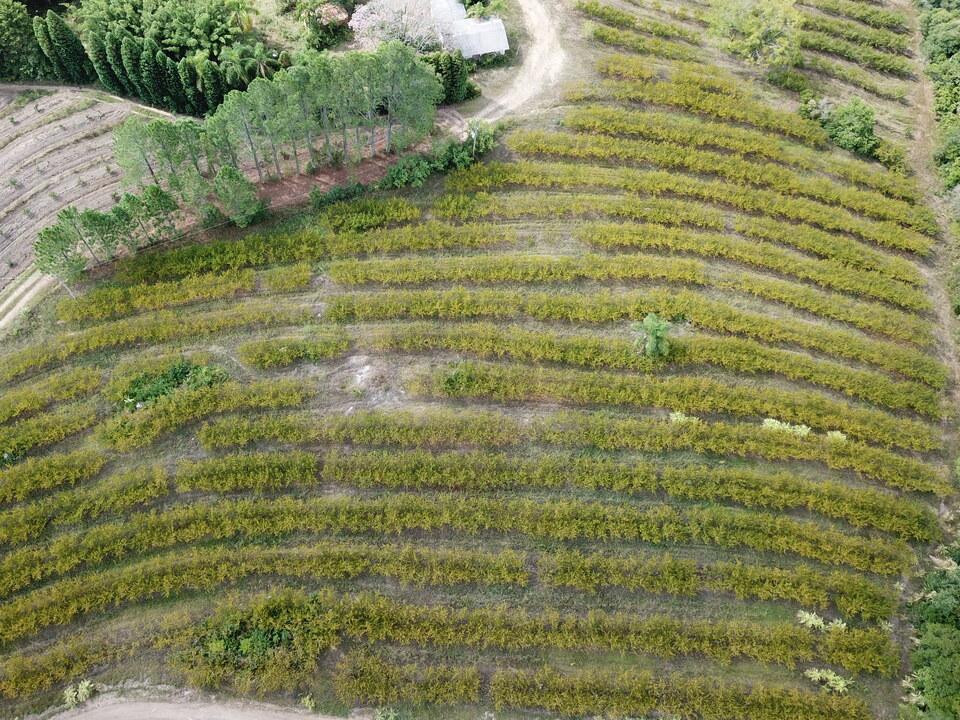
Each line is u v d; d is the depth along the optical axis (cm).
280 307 4797
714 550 4084
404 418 4369
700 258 5175
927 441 4422
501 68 6169
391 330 4712
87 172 5453
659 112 5891
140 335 4641
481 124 5506
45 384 4419
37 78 5953
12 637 3706
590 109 5806
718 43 6388
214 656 3678
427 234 5119
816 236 5234
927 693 3606
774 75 6112
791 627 3831
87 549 3931
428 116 5266
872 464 4319
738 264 5166
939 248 5300
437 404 4491
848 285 5022
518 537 4097
